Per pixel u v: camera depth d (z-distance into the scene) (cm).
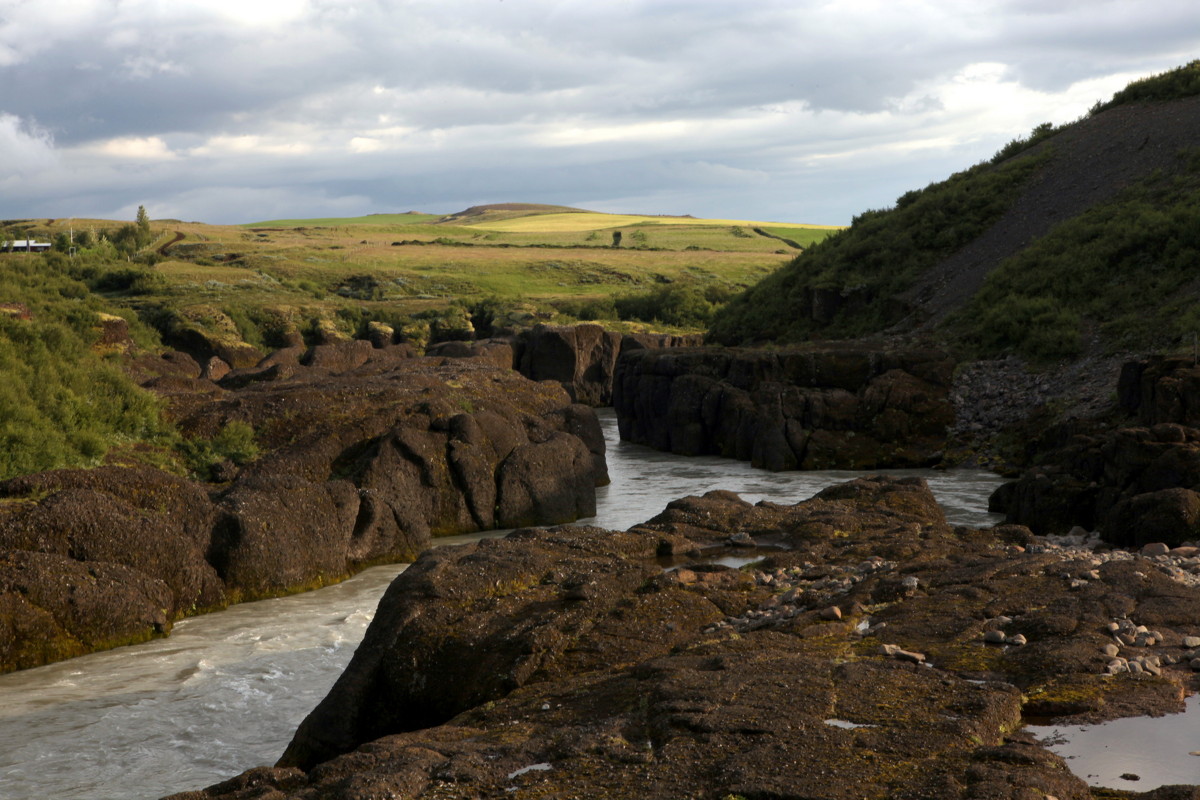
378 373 3008
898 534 1266
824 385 3322
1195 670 720
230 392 2464
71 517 1449
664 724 637
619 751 606
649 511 2408
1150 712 645
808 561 1156
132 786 942
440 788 568
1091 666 718
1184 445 1734
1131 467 1780
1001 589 943
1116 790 536
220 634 1441
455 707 886
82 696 1189
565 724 686
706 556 1212
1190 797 504
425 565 1084
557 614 958
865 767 554
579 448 2380
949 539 1236
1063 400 2964
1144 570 974
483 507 2162
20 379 2073
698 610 979
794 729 611
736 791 534
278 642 1398
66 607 1352
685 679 716
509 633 916
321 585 1742
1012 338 3494
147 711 1137
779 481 2834
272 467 2038
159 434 2161
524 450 2259
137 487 1589
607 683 777
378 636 971
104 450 1988
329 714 927
